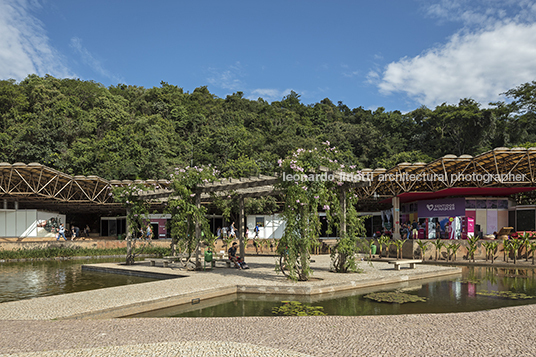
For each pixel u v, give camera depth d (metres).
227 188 13.30
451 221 22.30
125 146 44.78
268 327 5.71
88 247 25.30
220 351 4.53
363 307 7.66
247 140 53.84
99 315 6.77
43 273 14.88
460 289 9.91
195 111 78.12
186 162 50.06
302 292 9.02
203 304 8.04
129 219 16.89
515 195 26.14
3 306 7.19
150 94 78.00
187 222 14.17
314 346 4.79
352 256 12.23
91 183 27.67
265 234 29.05
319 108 99.69
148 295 7.99
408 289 9.93
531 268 15.12
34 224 26.78
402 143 69.88
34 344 4.89
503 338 5.14
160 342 4.93
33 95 53.75
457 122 61.28
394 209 24.09
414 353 4.54
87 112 58.34
